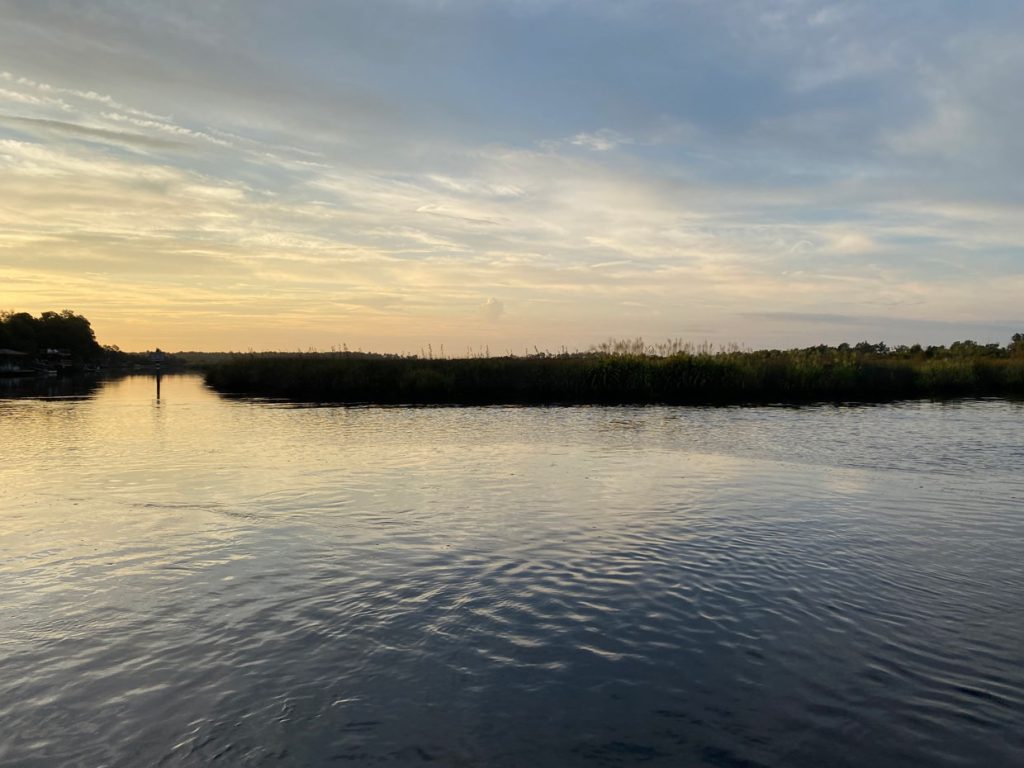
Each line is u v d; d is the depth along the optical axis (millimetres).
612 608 5699
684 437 16469
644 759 3643
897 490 10273
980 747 3746
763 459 13125
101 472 11984
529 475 11547
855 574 6496
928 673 4578
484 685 4441
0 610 5730
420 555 7141
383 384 33125
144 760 3686
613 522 8438
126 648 5020
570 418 21281
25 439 16812
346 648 4992
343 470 12078
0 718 4109
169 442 16078
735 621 5430
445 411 24031
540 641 5090
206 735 3910
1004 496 9852
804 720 4012
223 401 30062
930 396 28688
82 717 4113
